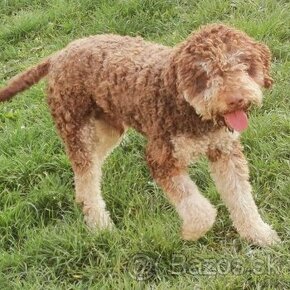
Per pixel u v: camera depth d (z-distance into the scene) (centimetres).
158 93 505
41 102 765
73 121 581
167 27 851
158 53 531
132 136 673
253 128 642
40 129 717
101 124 594
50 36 909
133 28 860
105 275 523
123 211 595
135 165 640
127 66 536
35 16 941
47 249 553
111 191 615
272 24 783
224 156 528
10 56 890
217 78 457
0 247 573
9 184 648
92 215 588
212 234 551
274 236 540
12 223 591
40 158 668
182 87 473
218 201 582
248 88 455
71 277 532
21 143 700
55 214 607
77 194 598
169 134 504
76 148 585
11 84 605
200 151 510
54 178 641
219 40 467
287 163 607
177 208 508
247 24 787
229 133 510
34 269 536
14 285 521
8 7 1003
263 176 598
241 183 536
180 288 493
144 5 883
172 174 508
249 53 473
